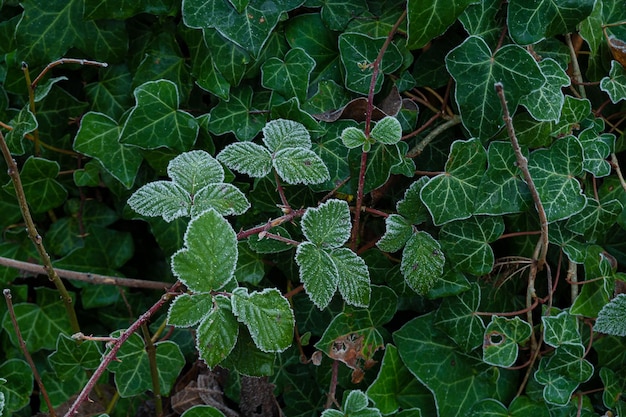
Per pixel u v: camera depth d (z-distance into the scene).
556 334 1.22
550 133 1.22
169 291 1.17
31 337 1.29
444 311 1.24
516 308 1.27
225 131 1.24
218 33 1.22
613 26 1.25
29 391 1.26
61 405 1.28
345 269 1.17
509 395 1.25
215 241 1.12
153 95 1.22
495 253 1.27
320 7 1.24
